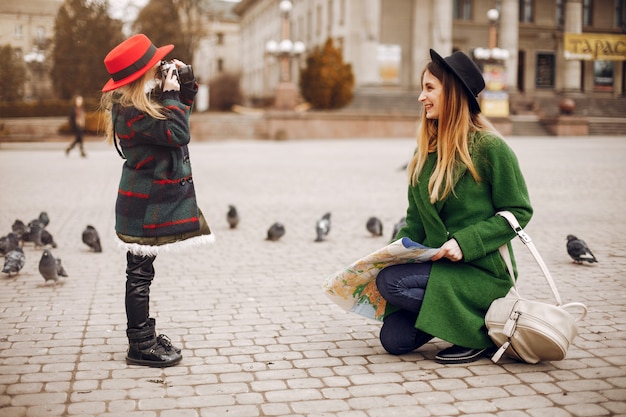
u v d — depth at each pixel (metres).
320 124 39.94
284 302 5.71
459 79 3.97
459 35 51.69
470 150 4.04
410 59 49.19
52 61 32.47
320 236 8.67
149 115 3.73
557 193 13.34
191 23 46.12
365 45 46.84
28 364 4.16
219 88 54.53
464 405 3.47
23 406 3.48
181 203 3.91
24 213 11.23
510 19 50.31
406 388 3.72
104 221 10.43
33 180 16.64
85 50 33.03
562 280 6.36
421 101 4.12
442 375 3.91
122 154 3.95
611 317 5.11
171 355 4.14
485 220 4.03
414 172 4.21
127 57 3.69
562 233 9.00
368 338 4.69
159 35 43.78
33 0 25.30
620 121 44.38
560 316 3.86
